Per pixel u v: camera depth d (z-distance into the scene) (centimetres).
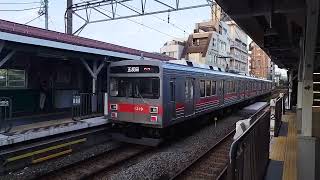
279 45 902
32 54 1177
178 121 1163
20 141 845
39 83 1388
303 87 509
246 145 385
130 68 1100
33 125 1047
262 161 574
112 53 1319
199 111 1377
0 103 945
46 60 1395
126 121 1111
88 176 766
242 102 2458
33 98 1367
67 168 834
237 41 7162
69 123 1095
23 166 841
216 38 5728
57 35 1227
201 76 1393
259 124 536
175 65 1161
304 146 505
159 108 1041
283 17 745
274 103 966
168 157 970
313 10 459
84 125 1079
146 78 1070
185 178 771
